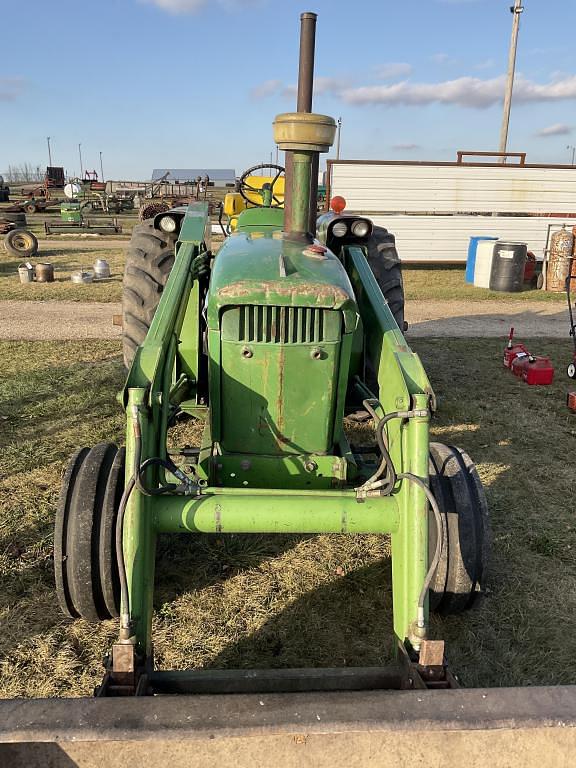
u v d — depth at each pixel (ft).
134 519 7.06
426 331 28.99
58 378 19.83
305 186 9.22
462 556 8.42
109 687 6.03
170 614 9.50
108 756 4.94
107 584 7.93
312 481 8.91
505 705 5.01
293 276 8.13
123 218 94.12
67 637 8.96
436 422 17.40
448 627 9.37
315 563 10.87
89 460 8.48
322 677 6.63
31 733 4.68
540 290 41.47
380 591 10.20
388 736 5.08
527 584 10.44
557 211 48.06
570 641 9.17
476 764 5.20
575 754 5.20
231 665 8.54
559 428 17.19
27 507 12.12
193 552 11.09
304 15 9.04
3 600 9.65
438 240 48.03
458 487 8.66
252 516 7.49
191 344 12.05
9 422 16.21
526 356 21.81
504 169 47.06
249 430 8.73
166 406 8.09
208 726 4.77
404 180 46.85
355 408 10.99
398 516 7.56
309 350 8.27
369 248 16.21
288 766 5.10
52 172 172.55
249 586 10.21
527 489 13.65
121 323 17.84
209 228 14.57
